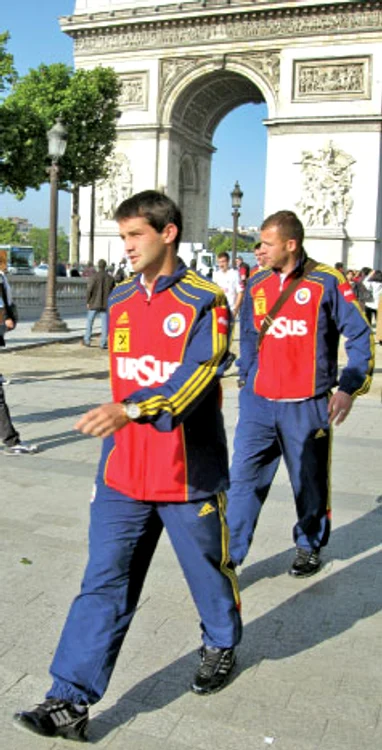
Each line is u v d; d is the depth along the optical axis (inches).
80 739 147.1
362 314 209.2
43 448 380.8
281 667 177.0
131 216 140.9
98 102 1763.0
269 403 218.2
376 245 1827.0
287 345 215.3
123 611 149.3
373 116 1782.7
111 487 148.9
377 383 644.1
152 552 156.3
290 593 218.5
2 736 148.0
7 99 1598.2
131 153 2036.2
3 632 189.5
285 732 151.7
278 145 1879.9
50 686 166.1
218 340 138.9
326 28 1823.3
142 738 149.0
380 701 163.8
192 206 2295.8
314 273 215.2
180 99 2020.2
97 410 127.6
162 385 135.9
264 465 224.5
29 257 2664.9
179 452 145.3
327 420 219.8
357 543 260.4
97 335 997.2
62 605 205.3
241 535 220.5
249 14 1889.8
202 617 163.5
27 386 572.7
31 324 1112.8
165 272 145.0
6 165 1587.1
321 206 1834.4
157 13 1964.8
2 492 307.1
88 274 1620.3
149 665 176.6
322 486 223.0
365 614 206.1
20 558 238.1
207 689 164.1
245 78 2032.5
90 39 2070.6
